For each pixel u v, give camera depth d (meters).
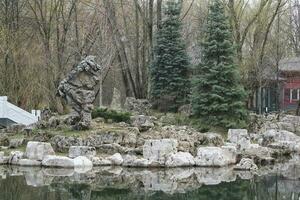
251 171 21.08
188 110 37.56
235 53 35.06
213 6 35.97
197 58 47.62
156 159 21.78
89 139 24.12
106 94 63.53
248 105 46.22
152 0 43.06
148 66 43.09
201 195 14.83
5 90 40.25
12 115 32.81
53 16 44.00
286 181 18.03
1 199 13.85
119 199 14.05
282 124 35.88
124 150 23.47
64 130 25.77
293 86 60.56
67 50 45.72
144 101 39.62
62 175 19.09
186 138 25.38
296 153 28.53
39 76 41.22
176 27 40.88
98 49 45.12
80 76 26.17
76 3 44.47
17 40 41.19
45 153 22.06
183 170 21.03
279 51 57.19
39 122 27.27
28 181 17.47
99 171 20.36
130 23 50.53
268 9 43.97
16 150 24.17
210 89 34.41
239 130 28.09
